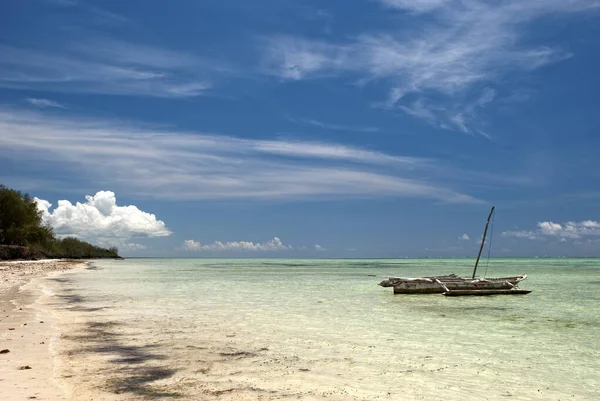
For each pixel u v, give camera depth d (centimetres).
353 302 2917
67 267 8481
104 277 5800
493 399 979
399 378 1123
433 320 2134
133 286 4250
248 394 960
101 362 1211
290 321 2058
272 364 1239
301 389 1008
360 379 1104
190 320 2048
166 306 2595
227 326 1892
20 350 1298
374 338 1658
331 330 1825
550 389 1055
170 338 1598
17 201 11462
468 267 11125
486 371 1205
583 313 2409
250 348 1450
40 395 892
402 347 1502
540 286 4478
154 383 1029
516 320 2145
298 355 1359
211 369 1171
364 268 10644
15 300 2662
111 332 1691
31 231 11981
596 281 5291
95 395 919
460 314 2353
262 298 3152
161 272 7925
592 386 1082
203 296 3269
